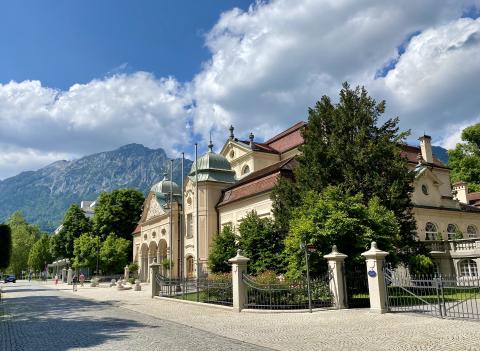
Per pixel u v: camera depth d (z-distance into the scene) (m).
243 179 38.72
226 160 43.66
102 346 11.16
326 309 17.62
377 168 23.02
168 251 47.22
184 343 11.38
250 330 13.52
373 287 16.50
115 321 16.64
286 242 20.00
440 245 30.39
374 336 11.62
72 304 25.41
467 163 54.59
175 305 23.12
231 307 19.39
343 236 19.30
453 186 47.66
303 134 25.73
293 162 33.12
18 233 104.06
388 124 24.50
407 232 23.11
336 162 23.45
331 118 24.70
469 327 12.52
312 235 19.16
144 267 56.34
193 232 41.84
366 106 24.38
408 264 23.44
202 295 23.72
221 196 40.91
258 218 26.66
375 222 19.77
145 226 56.19
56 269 91.62
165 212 49.12
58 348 11.10
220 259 27.08
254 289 19.00
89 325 15.57
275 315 16.92
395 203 22.16
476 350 9.55
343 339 11.41
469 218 36.69
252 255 24.86
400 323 13.65
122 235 69.56
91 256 62.06
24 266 106.00
